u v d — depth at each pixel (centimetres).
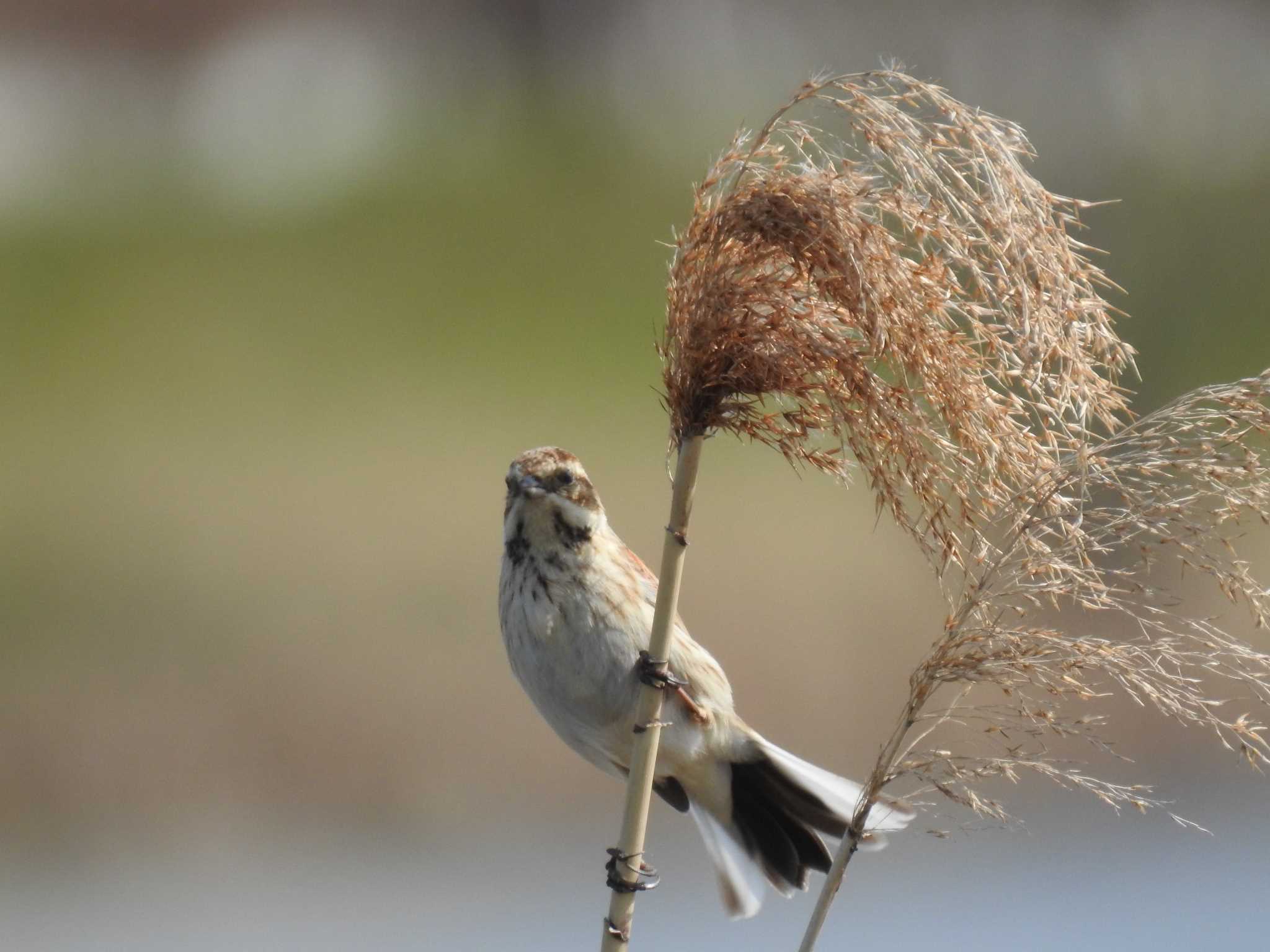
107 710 1592
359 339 2639
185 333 2628
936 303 429
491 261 2980
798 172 444
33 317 2691
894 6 2806
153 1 4225
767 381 449
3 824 1505
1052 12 2698
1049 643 431
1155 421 420
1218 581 414
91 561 1798
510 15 4034
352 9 4169
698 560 1784
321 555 1839
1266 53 2773
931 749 454
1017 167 423
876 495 444
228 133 3850
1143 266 2084
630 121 3647
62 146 3772
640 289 2895
